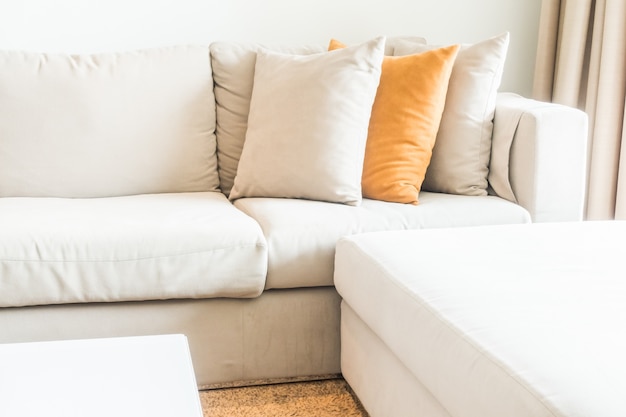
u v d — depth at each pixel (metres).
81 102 2.50
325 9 3.09
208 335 2.08
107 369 1.30
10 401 1.18
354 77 2.36
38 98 2.48
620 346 1.26
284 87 2.42
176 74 2.61
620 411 1.09
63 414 1.14
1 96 2.47
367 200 2.41
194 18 2.97
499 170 2.44
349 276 1.92
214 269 2.01
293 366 2.17
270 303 2.12
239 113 2.66
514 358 1.26
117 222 2.06
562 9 3.14
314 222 2.13
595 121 2.96
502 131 2.44
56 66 2.54
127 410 1.16
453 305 1.49
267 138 2.41
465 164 2.46
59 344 1.40
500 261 1.72
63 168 2.48
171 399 1.19
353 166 2.34
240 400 2.09
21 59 2.53
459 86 2.47
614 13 2.84
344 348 2.07
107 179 2.51
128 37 2.93
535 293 1.51
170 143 2.57
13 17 2.81
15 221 2.04
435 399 1.51
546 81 3.21
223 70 2.67
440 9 3.21
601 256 1.74
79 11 2.87
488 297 1.50
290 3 3.05
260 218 2.19
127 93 2.55
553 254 1.76
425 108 2.40
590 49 3.06
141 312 2.03
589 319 1.38
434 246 1.85
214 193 2.60
